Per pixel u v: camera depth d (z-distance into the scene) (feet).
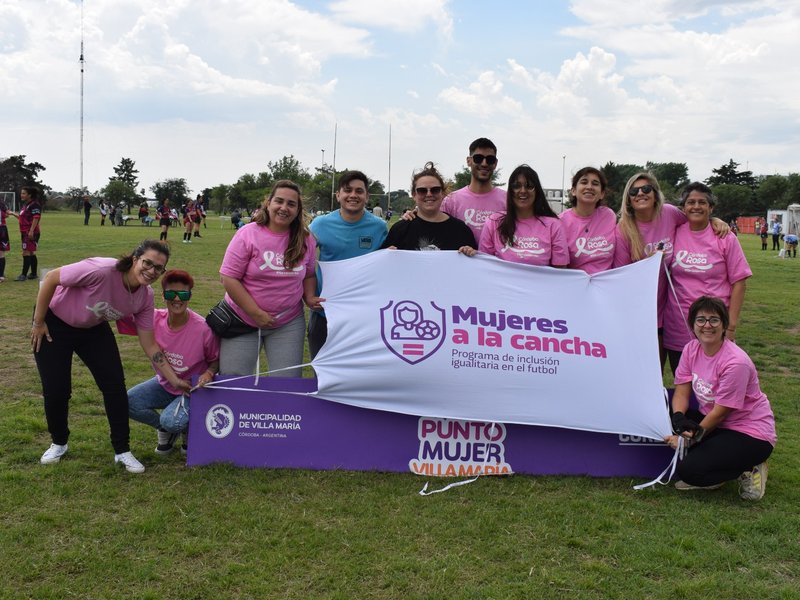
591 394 16.40
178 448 17.60
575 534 13.30
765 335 35.47
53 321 15.28
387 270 17.17
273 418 16.49
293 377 16.74
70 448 17.01
